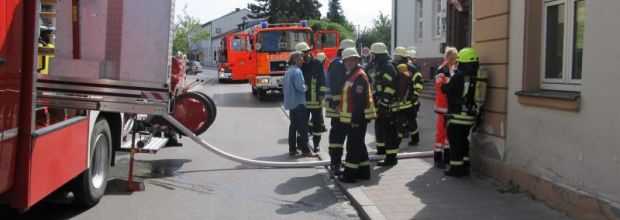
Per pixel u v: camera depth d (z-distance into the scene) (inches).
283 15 2923.2
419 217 232.4
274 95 981.2
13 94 177.2
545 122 242.5
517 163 267.0
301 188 300.0
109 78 231.1
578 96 217.9
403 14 1051.9
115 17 232.5
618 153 199.3
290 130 391.5
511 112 271.6
